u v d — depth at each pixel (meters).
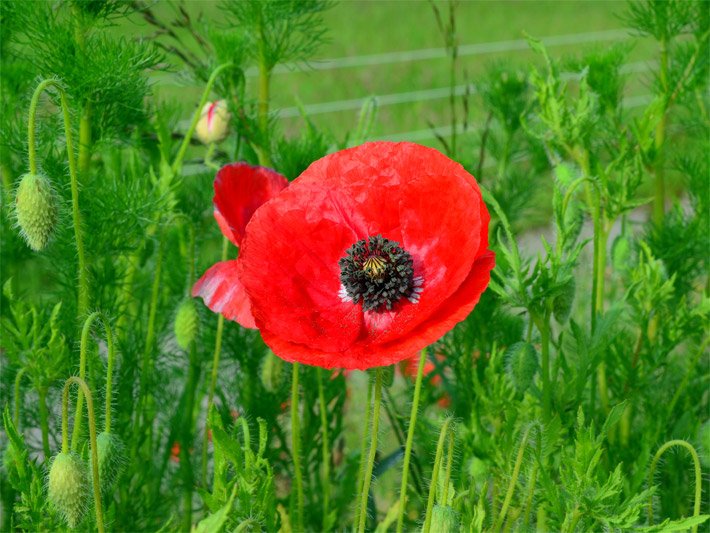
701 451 0.47
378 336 0.39
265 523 0.40
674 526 0.39
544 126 0.55
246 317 0.43
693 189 0.59
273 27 0.56
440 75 2.30
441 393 0.59
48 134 0.50
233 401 0.59
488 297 0.52
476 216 0.37
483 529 0.44
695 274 0.59
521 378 0.45
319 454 0.57
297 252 0.40
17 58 0.55
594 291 0.47
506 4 3.08
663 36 0.56
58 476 0.38
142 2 0.50
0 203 0.53
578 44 2.58
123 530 0.51
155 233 0.53
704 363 0.58
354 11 3.06
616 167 0.50
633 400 0.52
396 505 0.49
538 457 0.41
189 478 0.52
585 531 0.42
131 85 0.49
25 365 0.47
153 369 0.54
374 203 0.40
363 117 0.56
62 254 0.50
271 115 0.57
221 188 0.45
